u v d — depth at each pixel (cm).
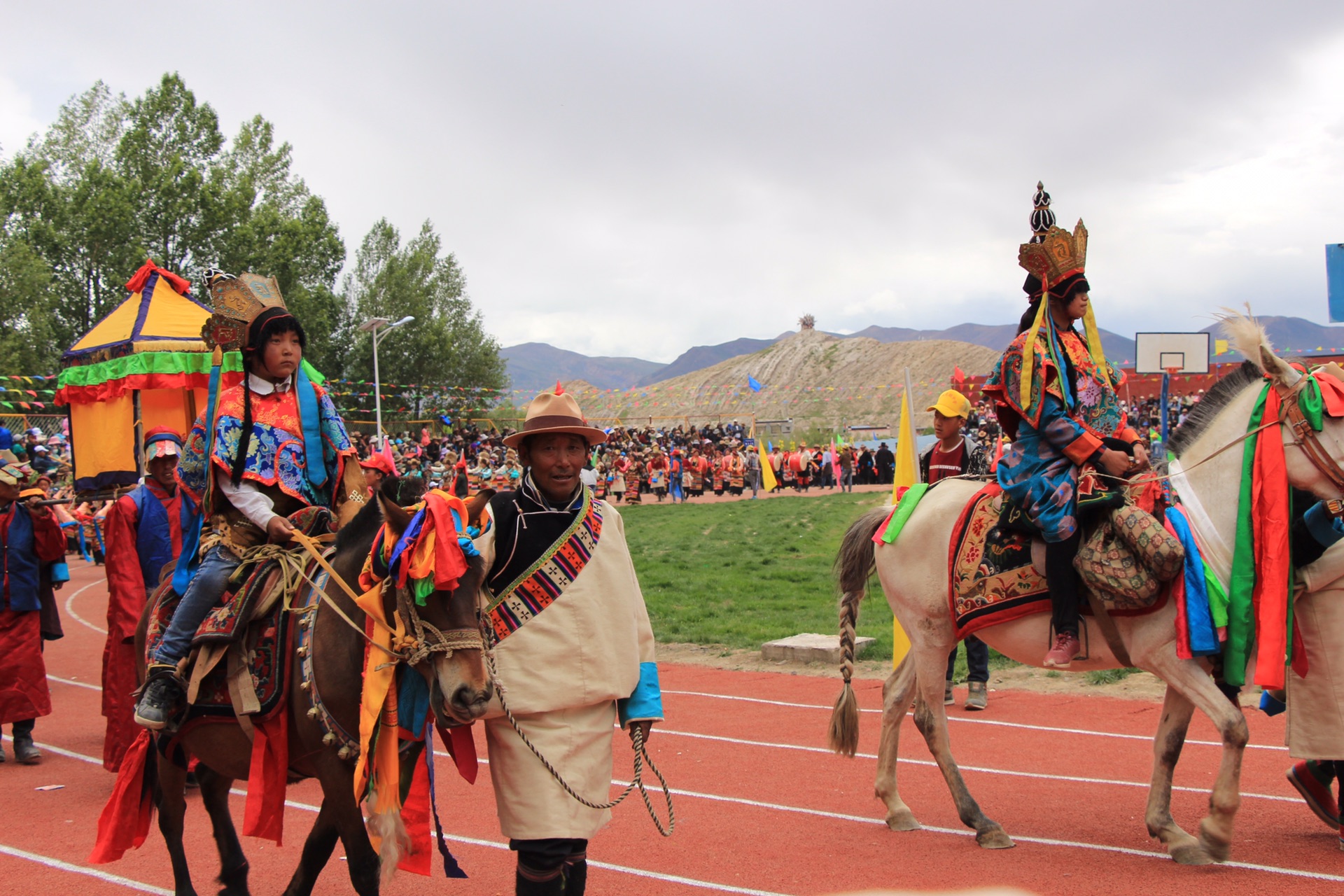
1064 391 532
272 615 440
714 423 7638
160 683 450
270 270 4812
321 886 538
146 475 752
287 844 611
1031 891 489
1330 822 557
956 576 571
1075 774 696
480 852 578
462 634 367
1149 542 502
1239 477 532
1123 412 563
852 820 615
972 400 5159
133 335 1164
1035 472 541
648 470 4094
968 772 712
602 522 402
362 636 412
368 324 3484
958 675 1047
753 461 3972
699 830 602
